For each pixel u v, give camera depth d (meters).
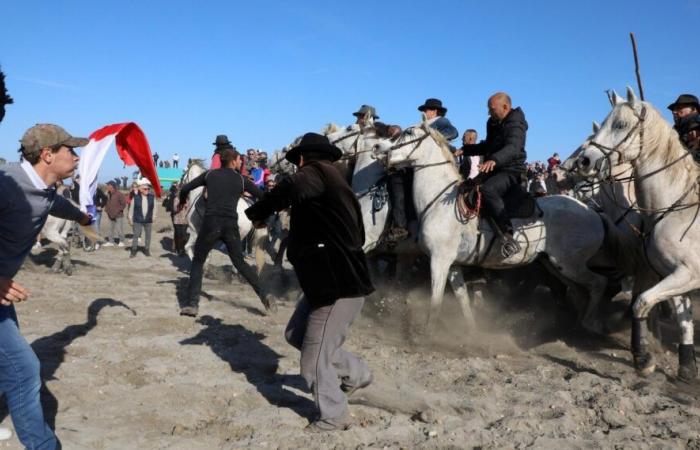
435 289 7.04
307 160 4.38
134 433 4.15
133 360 5.81
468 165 9.65
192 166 12.41
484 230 7.00
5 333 3.31
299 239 4.27
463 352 6.66
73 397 4.76
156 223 25.66
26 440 3.37
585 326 7.46
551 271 7.52
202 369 5.64
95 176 5.15
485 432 4.23
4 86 3.09
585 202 8.62
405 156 7.20
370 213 7.84
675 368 6.22
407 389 5.16
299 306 4.62
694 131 6.43
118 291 9.45
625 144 5.78
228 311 8.25
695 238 5.61
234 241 7.71
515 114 6.78
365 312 8.58
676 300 5.83
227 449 3.94
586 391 5.20
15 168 3.39
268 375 5.55
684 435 4.31
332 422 4.23
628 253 7.01
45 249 16.20
